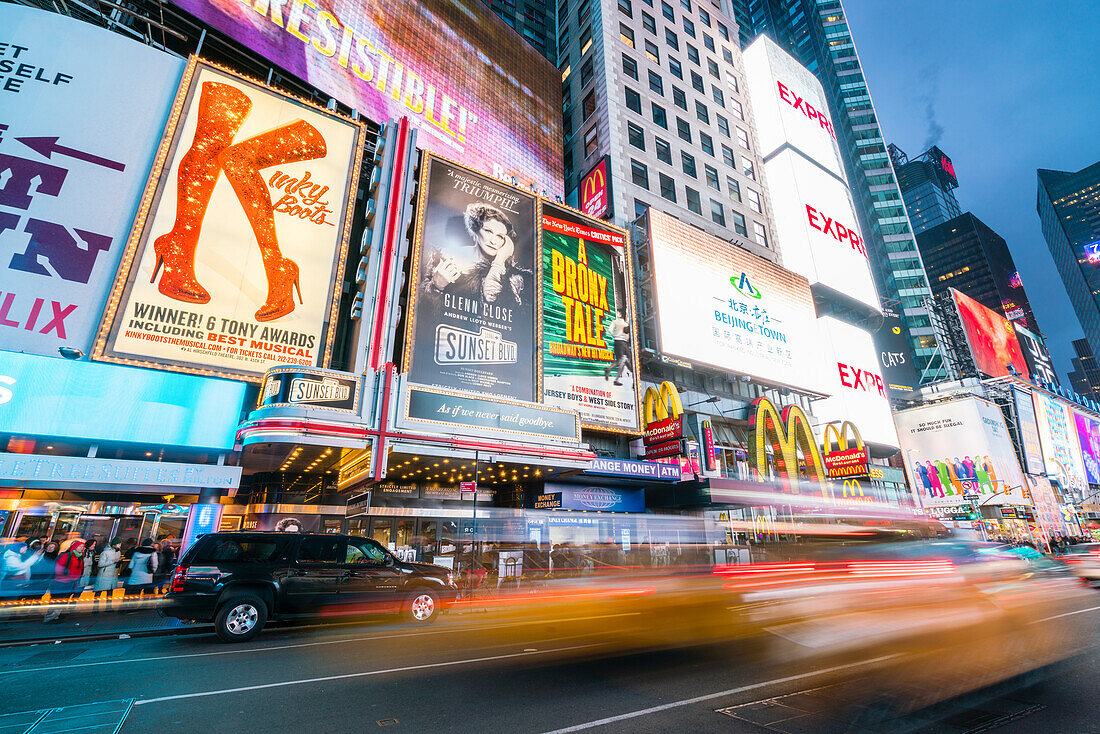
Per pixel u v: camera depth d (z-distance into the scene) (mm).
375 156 23766
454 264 22516
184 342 16656
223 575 9648
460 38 34500
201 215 18047
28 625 11195
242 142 19578
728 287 33500
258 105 20391
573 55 44781
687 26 48656
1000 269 198875
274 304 18469
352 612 10523
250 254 18547
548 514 22391
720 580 12398
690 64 46688
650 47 44031
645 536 24703
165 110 18891
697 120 44125
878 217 83438
